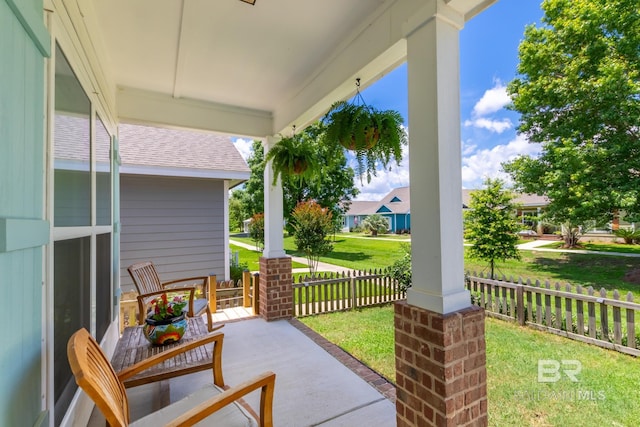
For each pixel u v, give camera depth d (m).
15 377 0.95
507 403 2.34
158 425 1.35
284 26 2.26
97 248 2.30
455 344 1.53
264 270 3.97
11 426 0.92
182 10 2.08
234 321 3.90
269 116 4.03
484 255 5.57
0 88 0.88
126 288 5.73
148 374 1.79
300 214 7.49
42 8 1.20
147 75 3.01
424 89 1.67
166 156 6.12
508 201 5.63
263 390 1.35
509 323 4.17
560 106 7.55
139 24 2.23
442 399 1.50
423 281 1.66
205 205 6.41
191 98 3.55
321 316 4.69
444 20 1.64
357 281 5.21
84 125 1.92
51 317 1.27
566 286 3.75
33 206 1.13
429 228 1.64
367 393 2.28
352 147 2.19
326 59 2.73
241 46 2.52
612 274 7.07
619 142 6.59
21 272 1.01
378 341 3.59
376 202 30.59
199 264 6.32
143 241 5.90
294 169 3.19
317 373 2.58
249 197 14.58
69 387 1.58
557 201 7.49
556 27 7.49
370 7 2.07
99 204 2.41
